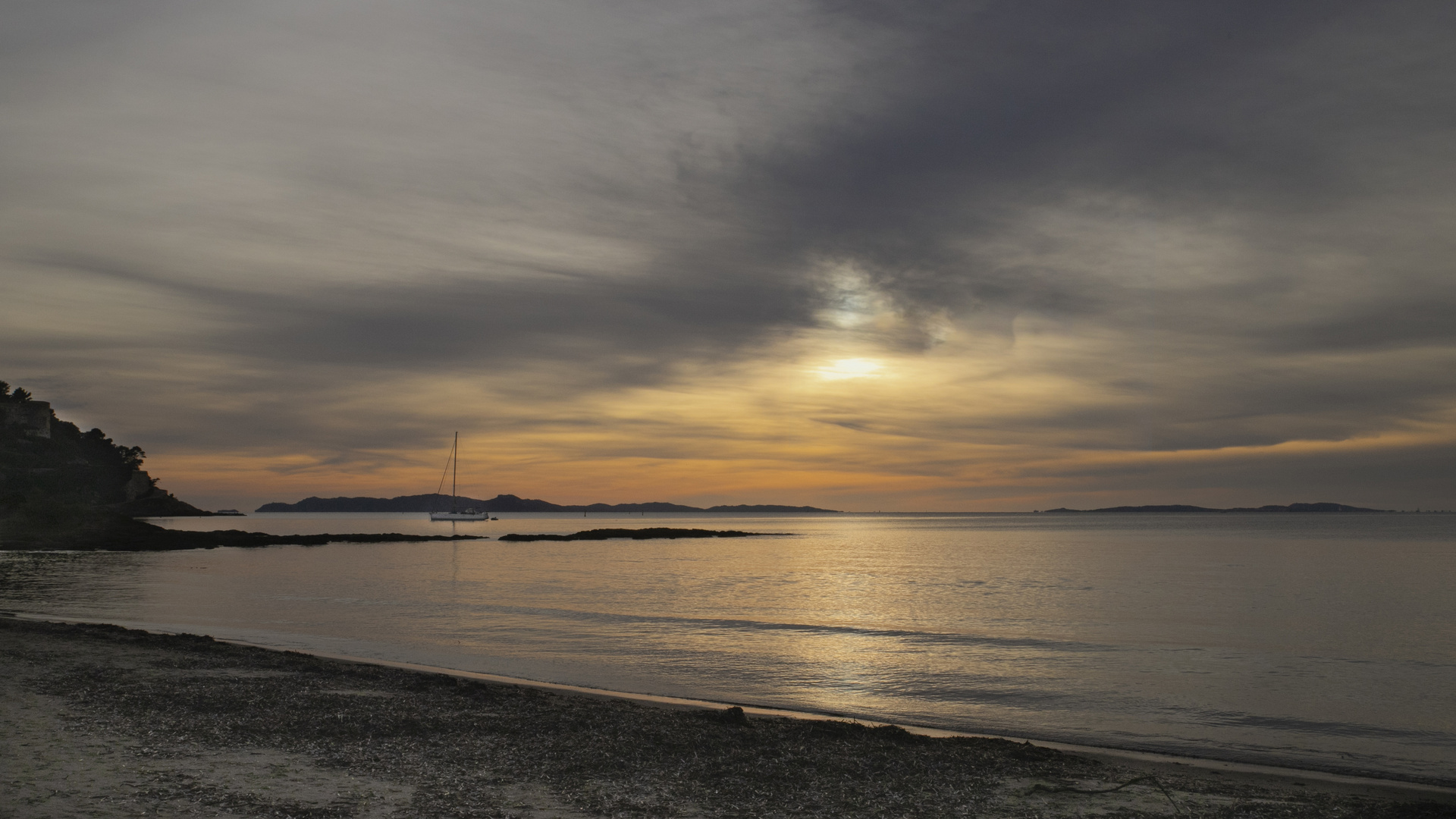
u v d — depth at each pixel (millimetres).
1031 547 105438
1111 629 31688
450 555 85625
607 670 21984
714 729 14141
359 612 34875
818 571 64000
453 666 21984
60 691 15109
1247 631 31344
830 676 21547
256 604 37969
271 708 14312
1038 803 10555
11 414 169875
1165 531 171625
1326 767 13656
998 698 19203
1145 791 11180
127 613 33594
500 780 10727
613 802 10016
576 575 59375
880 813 9992
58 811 8789
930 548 105062
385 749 11977
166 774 10344
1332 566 66500
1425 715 17578
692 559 80625
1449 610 38031
